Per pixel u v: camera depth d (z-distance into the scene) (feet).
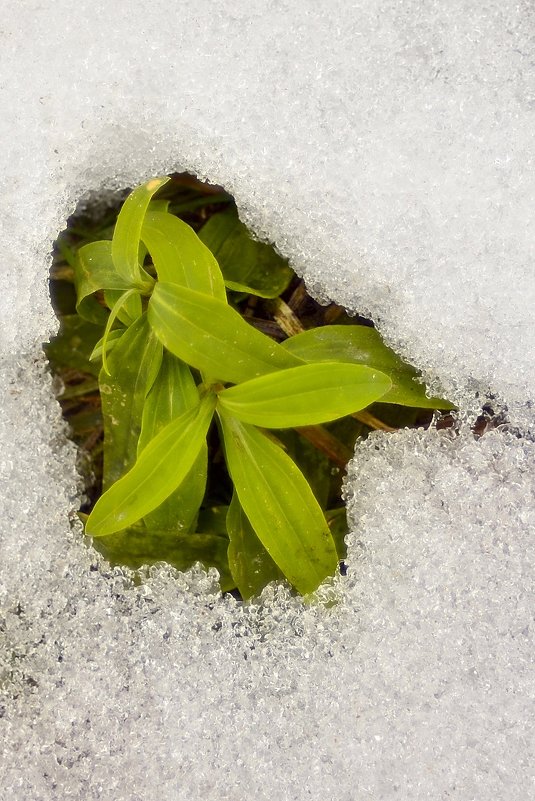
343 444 1.96
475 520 1.90
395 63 1.89
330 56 1.89
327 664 1.88
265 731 1.87
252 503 1.87
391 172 1.88
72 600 1.89
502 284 1.89
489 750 1.87
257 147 1.89
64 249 1.98
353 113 1.89
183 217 2.00
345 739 1.87
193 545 1.92
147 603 1.89
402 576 1.89
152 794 1.86
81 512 1.93
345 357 1.90
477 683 1.87
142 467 1.84
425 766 1.86
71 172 1.91
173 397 1.88
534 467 1.91
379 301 1.90
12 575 1.89
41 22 1.90
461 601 1.89
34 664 1.88
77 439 1.99
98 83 1.90
